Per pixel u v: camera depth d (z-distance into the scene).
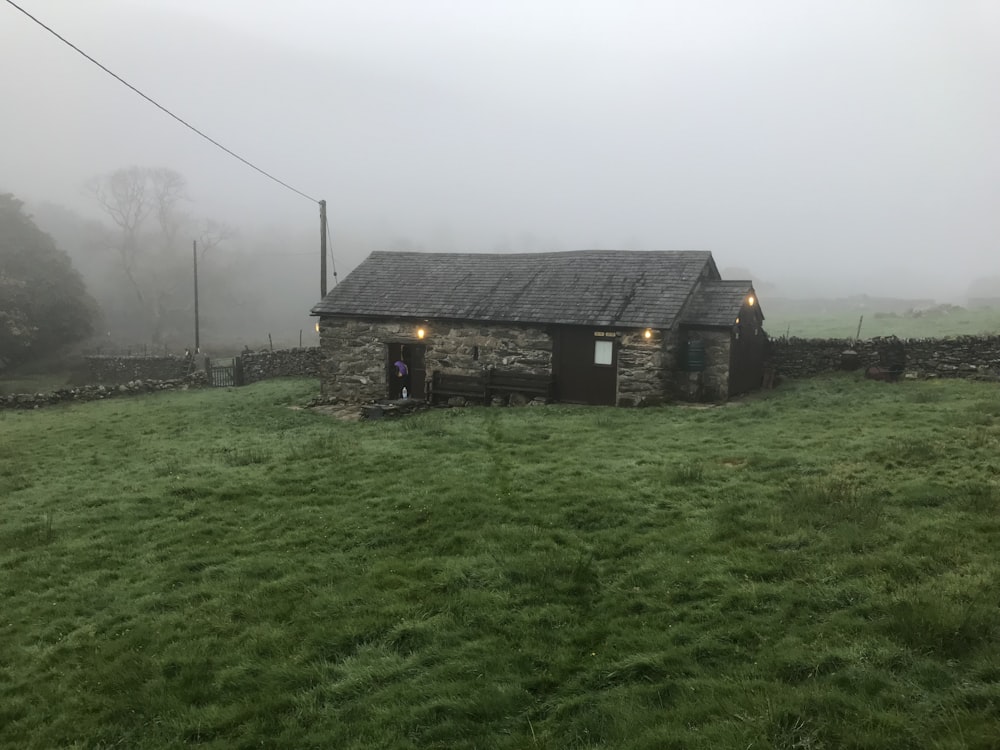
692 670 5.22
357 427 17.11
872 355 20.33
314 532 9.16
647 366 17.98
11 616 7.60
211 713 5.51
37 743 5.38
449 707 5.18
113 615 7.41
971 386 16.36
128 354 45.66
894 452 10.40
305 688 5.75
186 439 16.70
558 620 6.32
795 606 5.98
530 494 9.80
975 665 4.70
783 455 10.91
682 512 8.66
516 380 19.67
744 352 19.84
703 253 20.59
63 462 14.95
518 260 23.56
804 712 4.41
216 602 7.40
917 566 6.33
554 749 4.57
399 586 7.33
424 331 21.50
